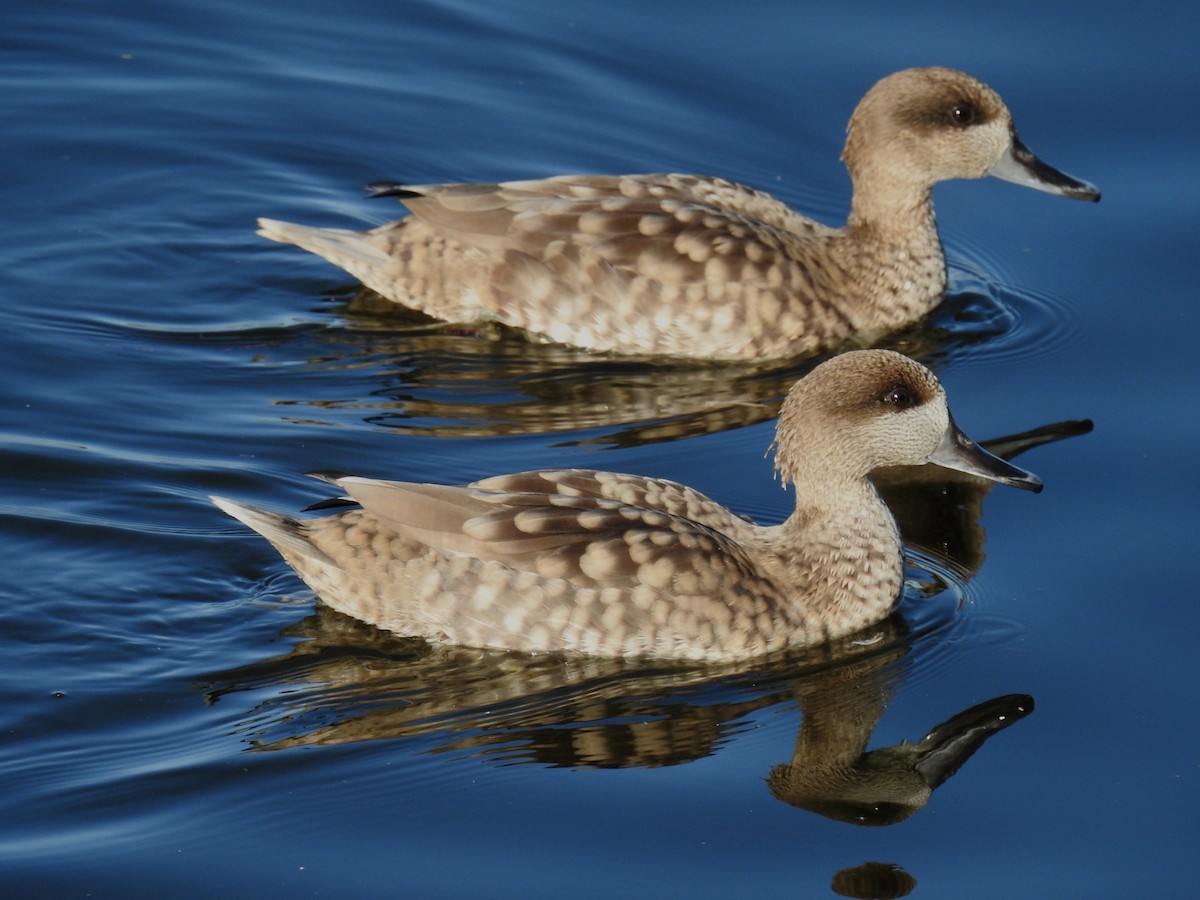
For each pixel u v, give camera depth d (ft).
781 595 42.47
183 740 38.63
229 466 47.47
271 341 53.93
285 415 50.21
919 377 43.55
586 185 55.88
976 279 59.57
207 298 55.98
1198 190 61.11
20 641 40.93
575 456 49.01
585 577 40.93
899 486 48.78
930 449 43.78
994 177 62.13
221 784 37.42
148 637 41.50
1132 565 44.91
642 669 41.63
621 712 40.16
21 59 66.18
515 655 41.60
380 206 61.82
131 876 34.94
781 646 42.47
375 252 55.31
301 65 67.56
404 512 40.81
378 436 49.39
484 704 40.16
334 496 46.70
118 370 51.75
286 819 36.63
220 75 66.59
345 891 34.83
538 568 40.81
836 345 55.57
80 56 66.64
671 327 54.03
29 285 55.47
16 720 38.75
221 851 35.70
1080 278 58.54
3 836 35.81
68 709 39.19
